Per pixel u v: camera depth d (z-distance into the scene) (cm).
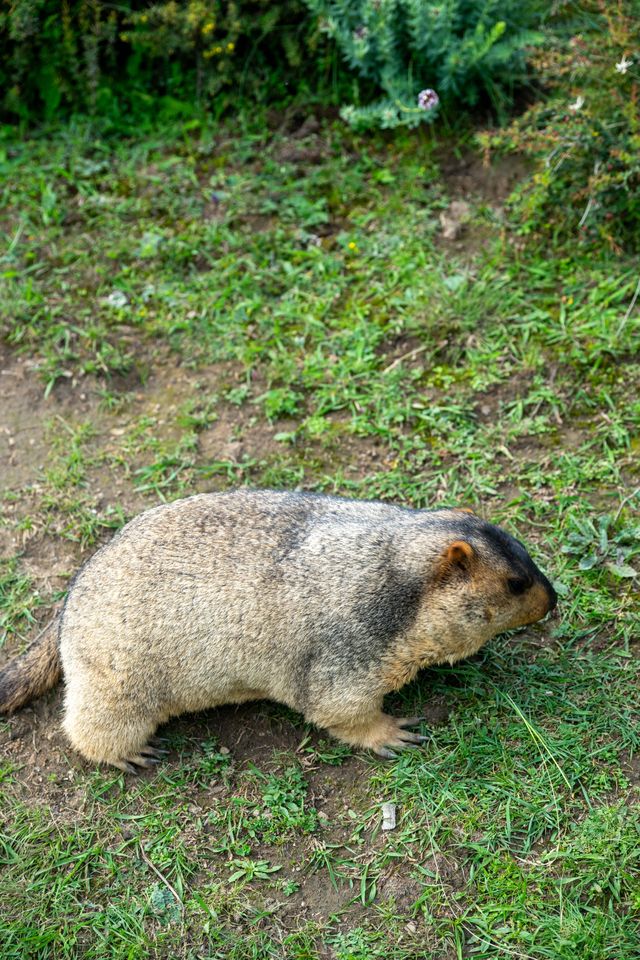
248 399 225
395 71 251
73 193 253
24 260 244
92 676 187
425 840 181
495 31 239
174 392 228
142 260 243
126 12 258
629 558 201
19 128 263
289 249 241
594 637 195
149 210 249
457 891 177
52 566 209
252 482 215
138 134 261
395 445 217
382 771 187
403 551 187
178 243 243
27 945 176
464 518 190
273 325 232
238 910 178
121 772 190
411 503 210
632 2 232
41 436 223
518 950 172
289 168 252
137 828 185
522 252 236
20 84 262
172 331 233
